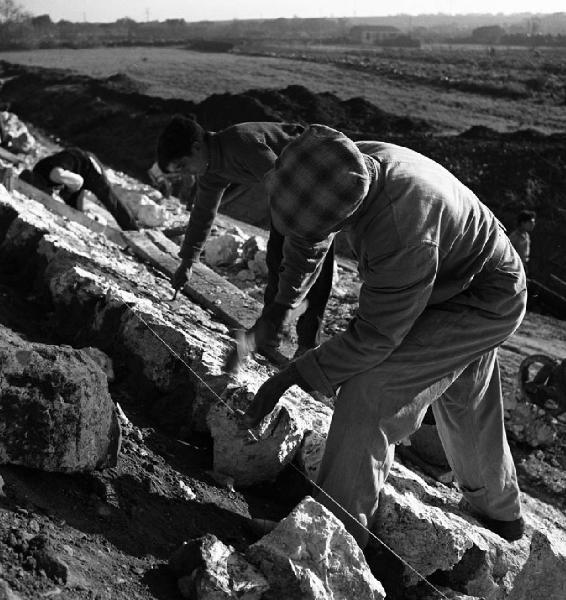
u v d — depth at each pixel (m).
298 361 3.30
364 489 3.30
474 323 3.36
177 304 5.70
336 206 2.99
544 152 20.91
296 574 2.77
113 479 3.24
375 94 40.12
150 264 7.55
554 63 56.22
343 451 3.28
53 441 3.00
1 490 2.82
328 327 8.12
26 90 43.06
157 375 4.04
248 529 3.38
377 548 3.43
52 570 2.57
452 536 3.44
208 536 2.82
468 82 40.94
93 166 9.00
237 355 3.52
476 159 21.27
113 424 3.25
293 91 30.00
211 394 3.77
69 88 39.38
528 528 4.27
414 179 3.10
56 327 4.71
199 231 5.12
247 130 4.57
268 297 5.07
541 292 12.53
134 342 4.21
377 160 3.14
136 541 2.99
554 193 19.97
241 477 3.71
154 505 3.24
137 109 32.25
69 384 3.02
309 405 4.46
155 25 163.12
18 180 8.45
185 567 2.79
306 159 3.01
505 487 3.86
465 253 3.29
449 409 3.72
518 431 7.46
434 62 59.12
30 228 5.63
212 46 80.31
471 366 3.59
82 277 4.74
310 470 3.71
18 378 2.97
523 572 3.69
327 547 2.89
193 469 3.64
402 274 3.07
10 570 2.52
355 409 3.26
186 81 47.28
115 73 52.25
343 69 50.91
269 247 4.95
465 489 3.90
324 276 5.06
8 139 16.19
